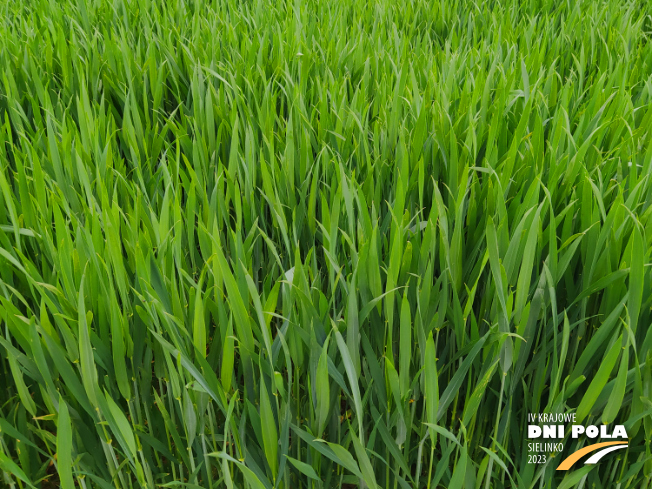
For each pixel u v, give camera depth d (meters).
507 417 1.51
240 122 2.38
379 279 1.44
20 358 1.38
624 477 1.47
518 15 4.08
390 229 1.67
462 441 1.61
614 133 2.13
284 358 1.49
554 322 1.38
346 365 1.26
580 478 1.42
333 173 2.06
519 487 1.48
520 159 1.96
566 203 1.82
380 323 1.55
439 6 4.02
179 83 2.93
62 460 1.17
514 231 1.56
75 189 1.94
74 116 2.69
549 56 3.17
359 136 2.23
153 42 3.03
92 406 1.38
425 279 1.42
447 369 1.74
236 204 1.65
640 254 1.26
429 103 2.41
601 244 1.49
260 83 2.85
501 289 1.32
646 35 3.83
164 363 1.48
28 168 1.99
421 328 1.38
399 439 1.44
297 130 2.33
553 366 1.40
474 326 1.44
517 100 2.45
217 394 1.35
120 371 1.38
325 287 1.95
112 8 3.61
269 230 2.17
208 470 1.47
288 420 1.34
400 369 1.34
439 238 1.71
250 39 3.46
